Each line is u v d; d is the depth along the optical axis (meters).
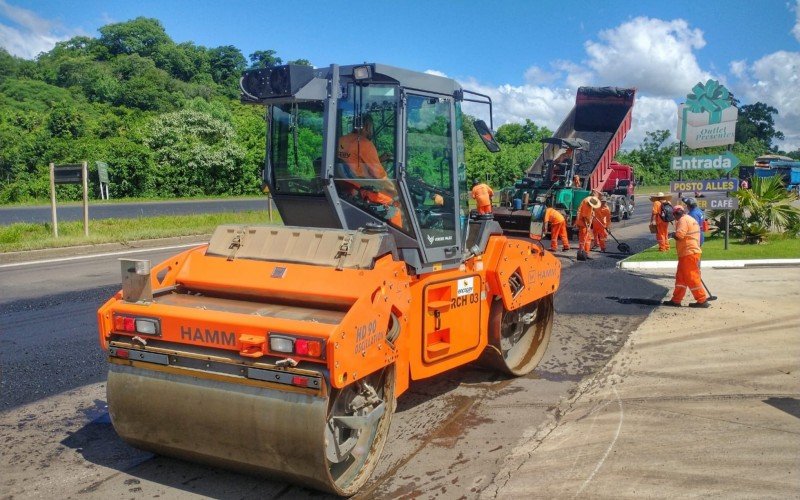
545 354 7.17
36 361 6.59
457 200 5.31
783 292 10.48
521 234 17.86
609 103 19.58
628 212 26.95
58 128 41.19
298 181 5.09
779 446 4.67
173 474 4.30
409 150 4.82
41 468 4.36
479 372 6.55
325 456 3.65
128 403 4.09
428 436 4.97
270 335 3.71
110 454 4.59
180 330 3.98
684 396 5.77
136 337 4.12
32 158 34.34
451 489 4.11
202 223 20.67
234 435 3.82
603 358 7.02
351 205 4.89
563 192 17.81
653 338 7.79
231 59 88.31
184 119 40.41
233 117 47.12
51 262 13.05
